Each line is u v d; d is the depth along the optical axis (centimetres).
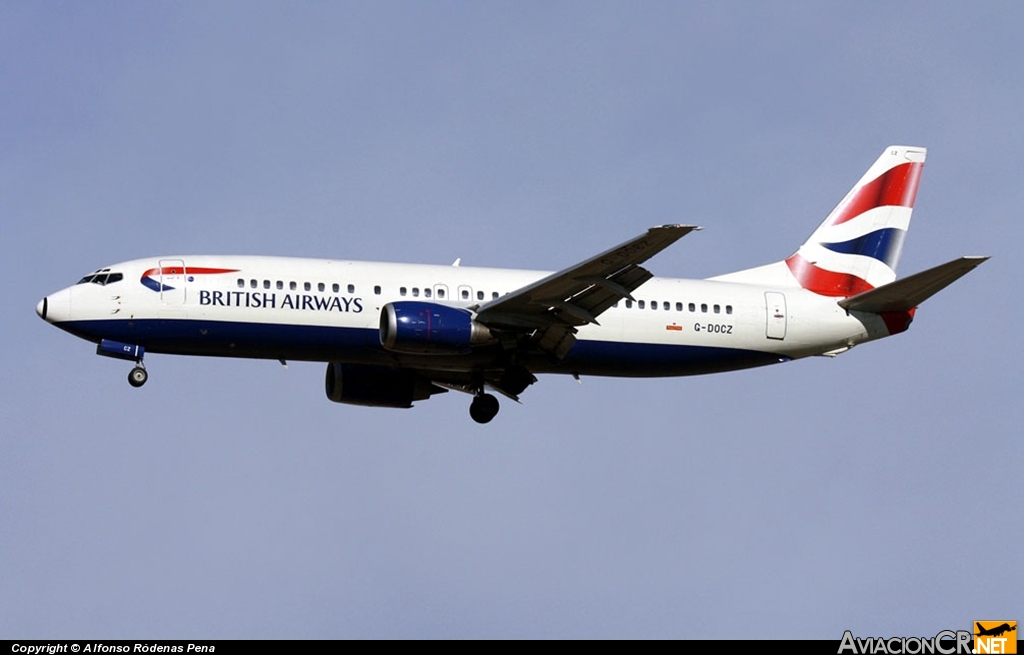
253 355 14962
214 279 14750
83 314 14512
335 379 16100
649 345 15725
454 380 16138
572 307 14600
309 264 15138
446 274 15425
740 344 16050
